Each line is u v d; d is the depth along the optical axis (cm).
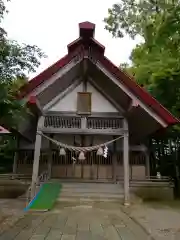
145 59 1647
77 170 1359
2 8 676
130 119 1222
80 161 1372
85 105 1182
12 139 1605
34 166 1058
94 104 1222
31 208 846
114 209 893
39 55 793
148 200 1243
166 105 1584
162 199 1262
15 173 1470
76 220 679
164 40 1222
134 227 610
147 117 1158
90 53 1123
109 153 1385
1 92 704
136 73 1731
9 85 799
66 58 1112
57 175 1345
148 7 1216
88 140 1391
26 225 613
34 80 1052
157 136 1593
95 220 684
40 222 647
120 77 1108
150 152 1612
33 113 1129
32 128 1334
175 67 1344
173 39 1166
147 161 1460
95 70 1179
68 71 1111
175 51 1280
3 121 757
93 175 1354
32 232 546
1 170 2212
